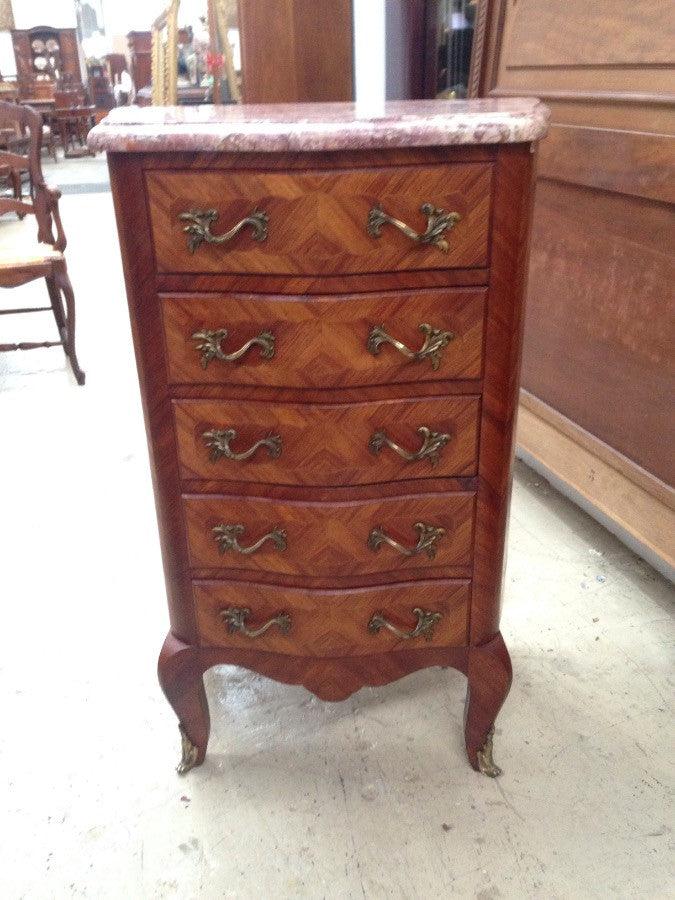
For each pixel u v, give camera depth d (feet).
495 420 3.08
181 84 9.82
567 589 5.16
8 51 28.94
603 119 4.70
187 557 3.39
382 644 3.48
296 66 6.08
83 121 26.16
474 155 2.64
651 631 4.76
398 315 2.86
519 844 3.42
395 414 3.03
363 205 2.67
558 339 5.54
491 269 2.82
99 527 6.01
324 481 3.12
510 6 5.67
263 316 2.86
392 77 7.27
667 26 4.18
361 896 3.22
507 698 4.24
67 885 3.30
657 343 4.53
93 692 4.36
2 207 8.34
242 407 3.05
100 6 30.76
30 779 3.81
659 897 3.18
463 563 3.35
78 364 8.84
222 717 4.20
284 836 3.50
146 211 2.76
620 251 4.74
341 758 3.91
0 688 4.39
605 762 3.84
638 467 4.81
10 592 5.24
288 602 3.38
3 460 7.09
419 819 3.56
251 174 2.65
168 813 3.62
